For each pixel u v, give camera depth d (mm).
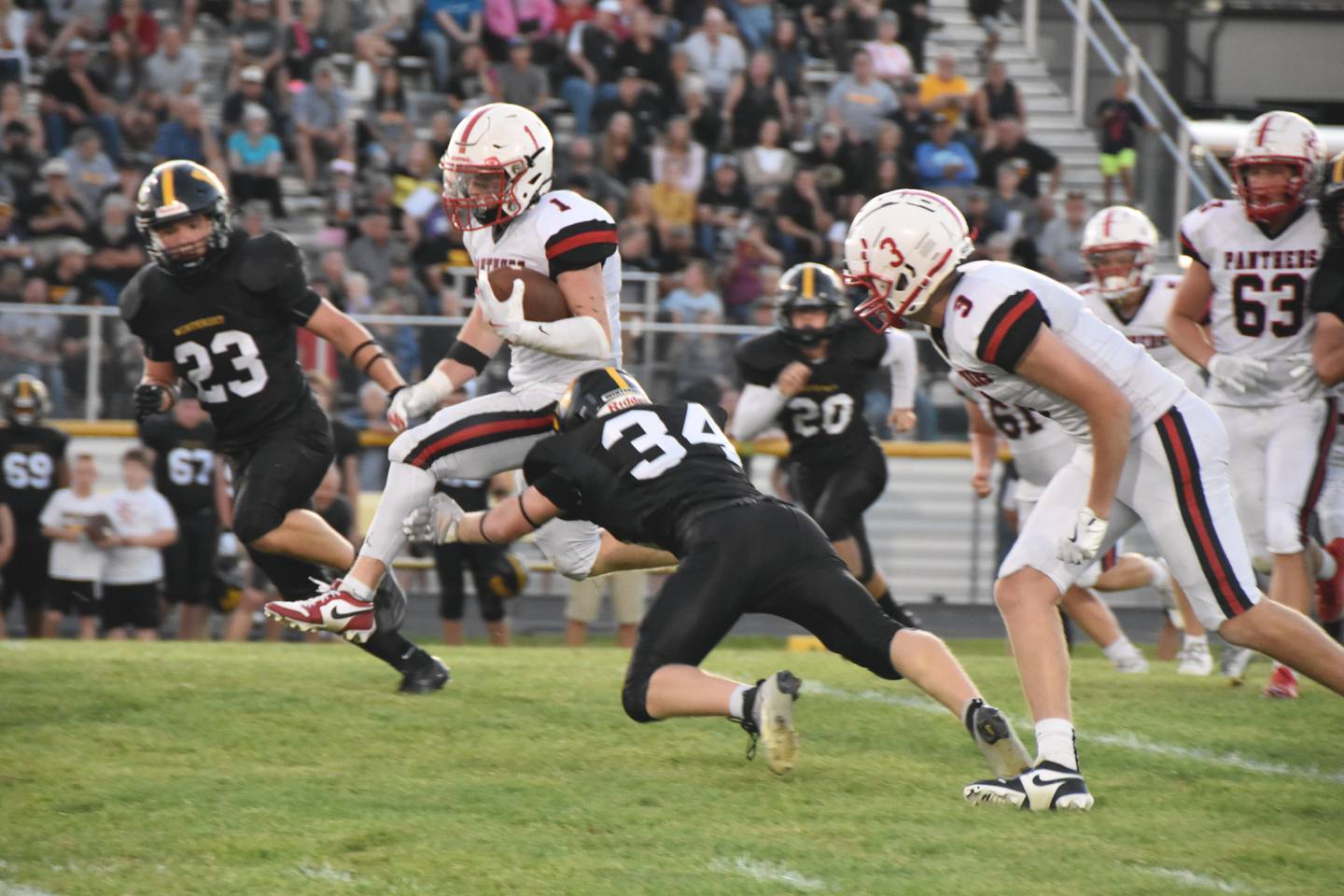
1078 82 49719
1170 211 46625
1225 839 12211
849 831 12297
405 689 17594
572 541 17078
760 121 45031
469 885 10945
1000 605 13750
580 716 16562
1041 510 13852
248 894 10773
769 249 41469
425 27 45531
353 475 31578
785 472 35812
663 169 42781
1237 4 66375
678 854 11688
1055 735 13195
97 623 33844
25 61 43562
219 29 45531
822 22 49281
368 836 12102
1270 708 18156
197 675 18391
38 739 15188
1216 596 13695
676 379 36594
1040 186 46031
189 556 31906
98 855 11672
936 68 48719
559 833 12227
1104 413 12742
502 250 16156
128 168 40375
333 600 16156
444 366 16422
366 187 40969
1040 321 12742
